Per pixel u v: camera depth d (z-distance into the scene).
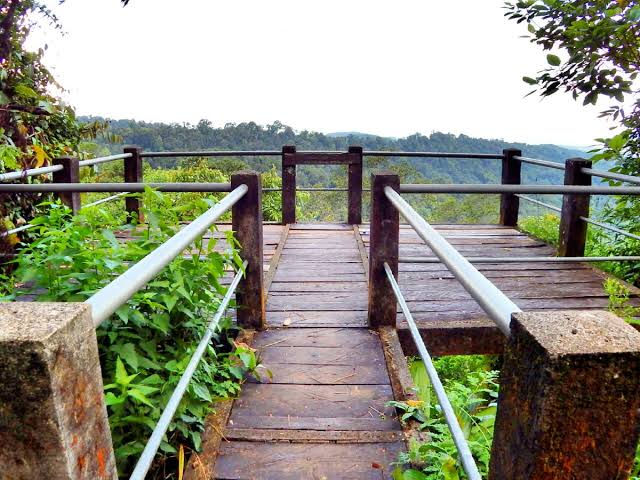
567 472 0.63
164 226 1.80
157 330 1.69
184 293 1.63
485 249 4.18
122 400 1.21
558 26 3.34
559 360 0.59
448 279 3.36
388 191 2.36
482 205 17.91
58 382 0.56
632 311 2.66
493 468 0.77
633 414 0.61
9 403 0.56
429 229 1.53
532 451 0.63
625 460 0.63
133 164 5.12
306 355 2.30
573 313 0.70
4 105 3.07
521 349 0.67
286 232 4.74
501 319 0.79
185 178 9.90
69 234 1.58
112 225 1.89
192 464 1.55
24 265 1.57
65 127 4.46
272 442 1.69
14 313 0.61
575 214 3.74
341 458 1.61
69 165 3.64
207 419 1.79
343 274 3.49
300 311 2.81
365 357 2.28
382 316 2.56
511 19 3.46
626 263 3.71
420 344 1.60
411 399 1.92
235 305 2.51
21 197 3.80
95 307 0.74
